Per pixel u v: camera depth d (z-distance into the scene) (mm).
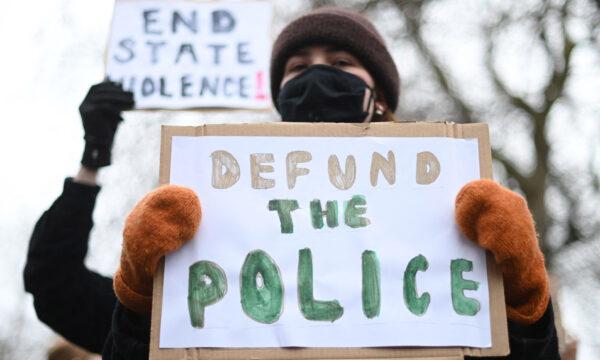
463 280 1693
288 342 1638
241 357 1633
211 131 1772
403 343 1646
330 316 1662
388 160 1776
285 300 1670
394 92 2678
